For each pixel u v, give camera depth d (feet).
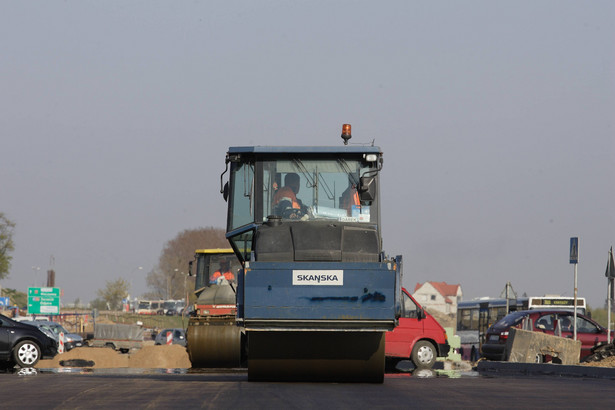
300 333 78.33
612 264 156.97
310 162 82.64
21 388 75.00
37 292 510.58
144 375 109.19
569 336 158.40
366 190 81.71
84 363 173.27
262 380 79.97
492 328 162.30
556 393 71.41
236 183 82.69
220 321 134.62
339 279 72.95
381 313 72.74
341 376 79.20
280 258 76.28
